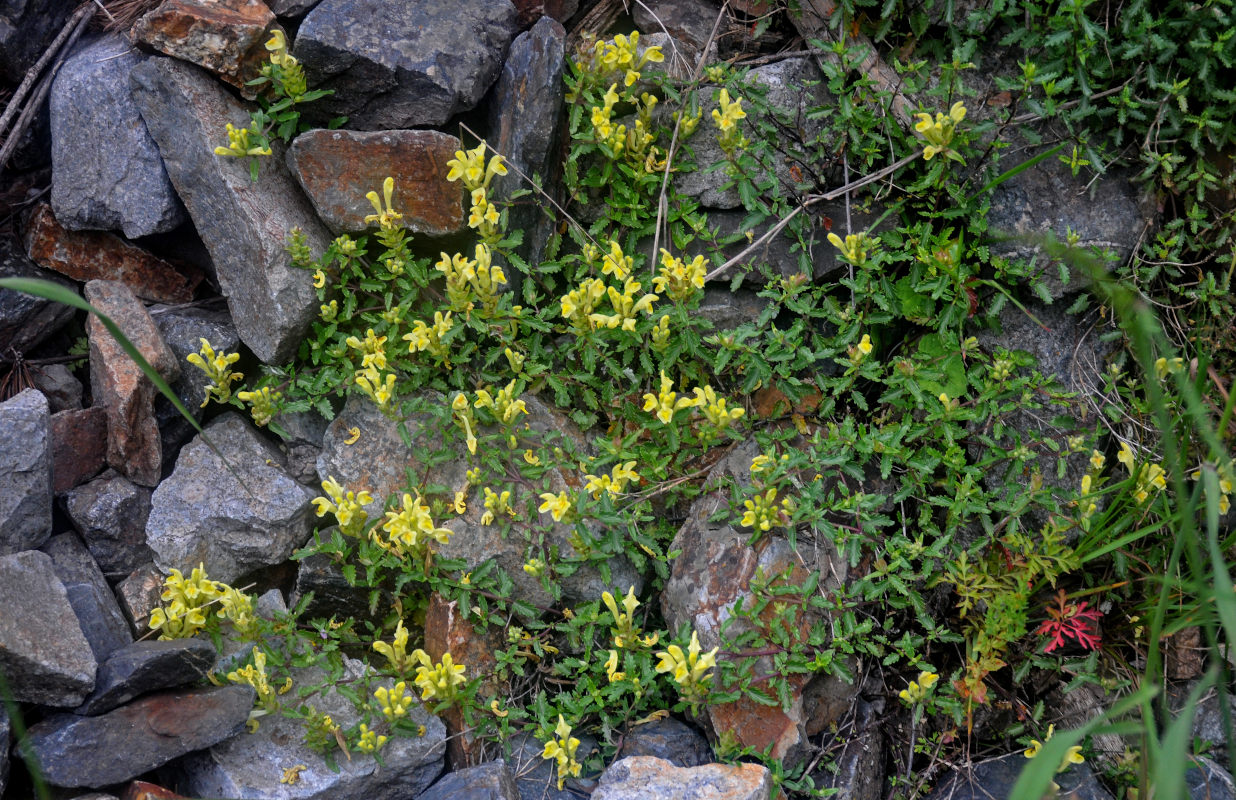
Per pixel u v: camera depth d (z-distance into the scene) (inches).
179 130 153.9
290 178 156.9
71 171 161.0
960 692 135.3
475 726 137.4
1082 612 133.6
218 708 127.7
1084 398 147.6
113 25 169.5
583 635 140.5
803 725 133.6
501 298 149.9
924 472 141.3
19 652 117.0
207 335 159.8
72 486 151.6
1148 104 144.6
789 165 155.3
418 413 152.5
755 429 151.1
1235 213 145.6
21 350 163.0
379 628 153.2
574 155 154.1
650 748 135.3
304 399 157.5
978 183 151.2
